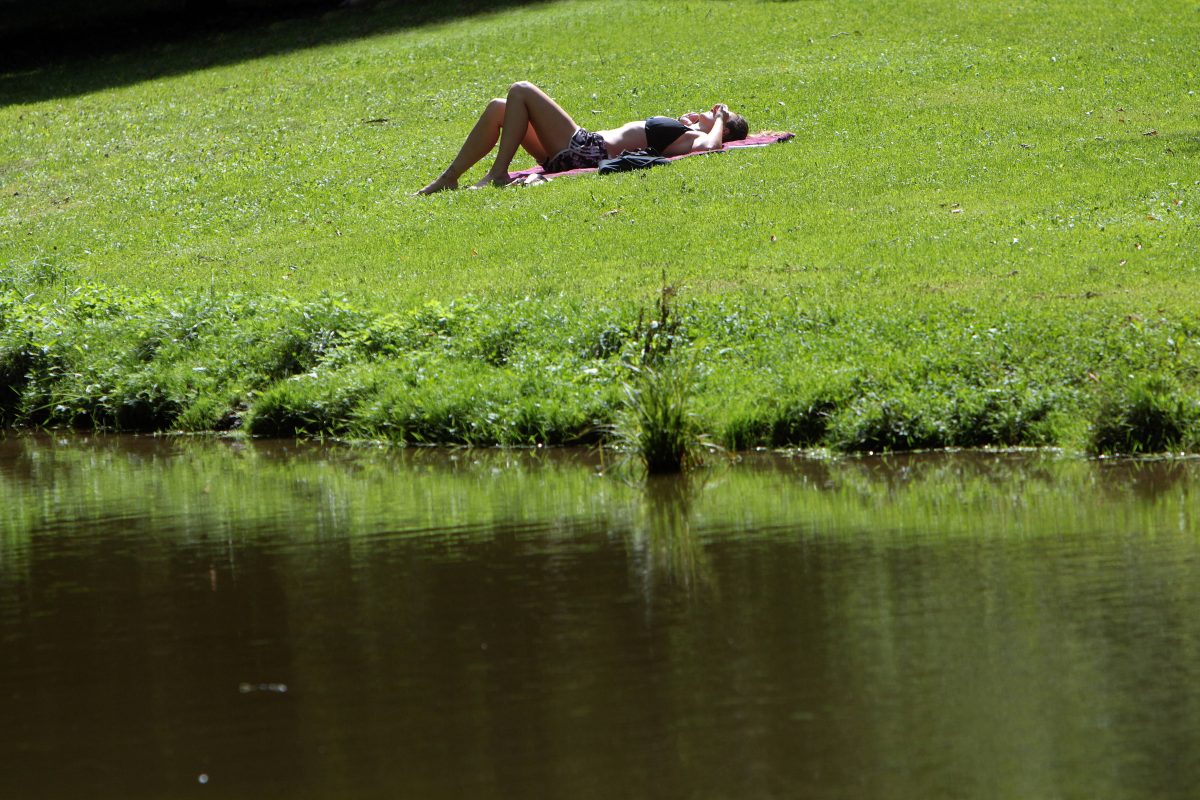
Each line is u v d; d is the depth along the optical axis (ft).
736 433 130.21
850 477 117.08
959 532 96.53
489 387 146.82
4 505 125.29
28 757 64.03
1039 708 63.62
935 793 55.88
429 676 71.87
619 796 56.85
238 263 217.77
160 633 82.23
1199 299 145.18
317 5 490.49
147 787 60.08
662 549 95.86
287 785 59.62
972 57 309.01
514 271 189.98
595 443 136.87
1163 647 70.44
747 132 255.70
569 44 362.94
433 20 431.02
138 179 284.41
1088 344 134.00
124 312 191.01
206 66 408.05
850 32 345.92
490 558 95.76
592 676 70.33
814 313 153.58
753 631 76.02
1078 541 92.32
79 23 495.41
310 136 302.25
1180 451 118.52
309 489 125.90
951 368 134.72
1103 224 184.44
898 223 194.59
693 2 395.75
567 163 239.30
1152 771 57.00
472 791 58.03
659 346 146.10
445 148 277.23
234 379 168.14
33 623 85.87
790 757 59.72
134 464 145.48
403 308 174.19
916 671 68.69
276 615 84.53
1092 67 294.05
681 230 200.13
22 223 264.11
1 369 183.01
